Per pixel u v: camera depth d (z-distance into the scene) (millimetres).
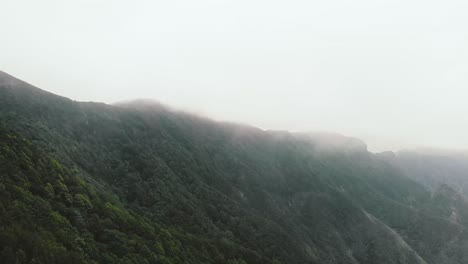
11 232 68375
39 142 119688
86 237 84500
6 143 92812
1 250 64250
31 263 65562
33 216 77250
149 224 114750
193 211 149125
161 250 99750
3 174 82375
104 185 129250
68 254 73750
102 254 82625
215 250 125500
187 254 109875
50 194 87875
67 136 145500
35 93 158000
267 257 152875
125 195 135875
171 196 148500
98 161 145375
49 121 145875
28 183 85125
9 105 139125
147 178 152750
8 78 157125
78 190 99125
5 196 76438
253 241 161625
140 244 95375
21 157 91562
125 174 147875
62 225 81375
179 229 131750
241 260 131250
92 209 96625
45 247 70812
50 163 100438
